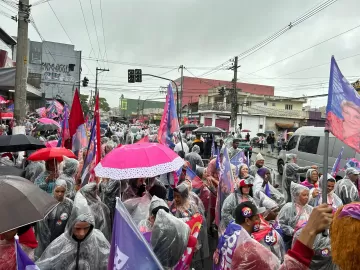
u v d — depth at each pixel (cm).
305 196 420
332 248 155
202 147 1605
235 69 2777
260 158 776
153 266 218
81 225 273
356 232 143
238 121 4666
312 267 323
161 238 260
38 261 273
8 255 243
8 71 1020
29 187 260
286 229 414
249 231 301
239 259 252
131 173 387
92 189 407
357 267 143
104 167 400
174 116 626
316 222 173
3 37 2189
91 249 278
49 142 842
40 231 371
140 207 419
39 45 4247
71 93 4362
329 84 225
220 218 496
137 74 2417
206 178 653
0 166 550
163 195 506
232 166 604
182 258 271
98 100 494
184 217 420
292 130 4816
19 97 966
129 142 1506
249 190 452
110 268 216
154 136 1283
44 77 4266
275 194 568
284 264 175
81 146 625
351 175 666
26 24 968
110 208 495
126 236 220
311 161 1320
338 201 525
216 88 5184
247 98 4834
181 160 442
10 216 228
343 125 222
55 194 379
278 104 4978
